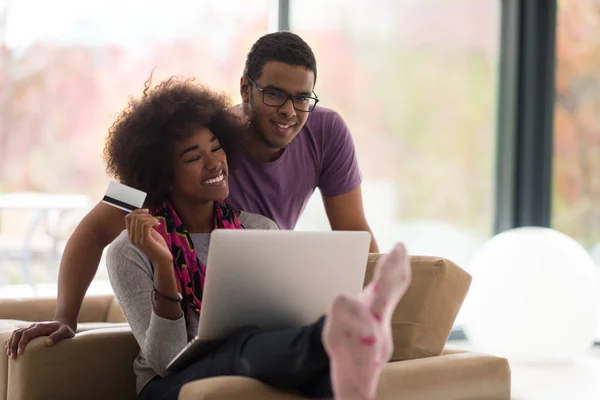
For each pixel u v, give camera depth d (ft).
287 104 9.21
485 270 15.17
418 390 7.20
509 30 18.42
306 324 7.40
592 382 13.76
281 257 7.02
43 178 16.85
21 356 7.82
